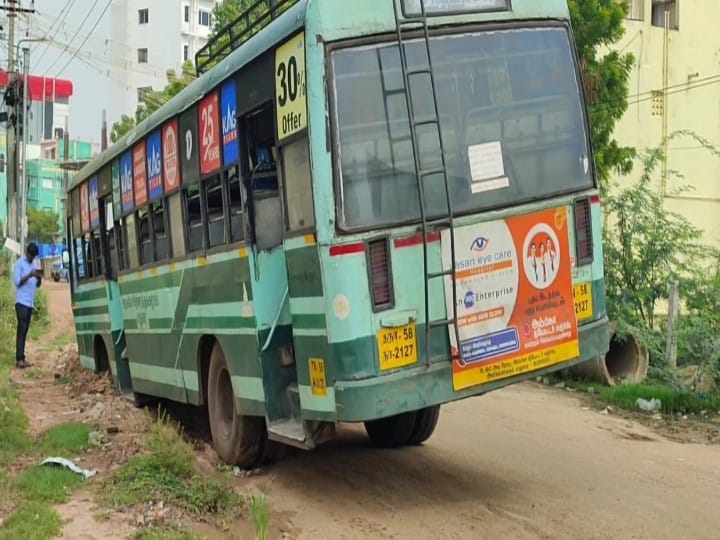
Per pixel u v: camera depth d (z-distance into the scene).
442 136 6.19
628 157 20.09
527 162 6.44
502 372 6.17
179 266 9.05
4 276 33.69
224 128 7.59
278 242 6.82
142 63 65.75
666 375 11.50
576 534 5.94
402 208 6.00
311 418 6.23
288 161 6.34
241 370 7.53
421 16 6.20
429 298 5.99
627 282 13.10
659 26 28.47
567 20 6.82
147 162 10.10
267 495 7.08
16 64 30.12
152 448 7.63
